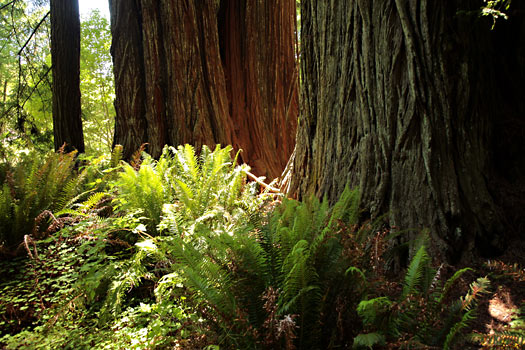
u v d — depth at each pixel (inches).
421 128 110.4
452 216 106.8
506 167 118.0
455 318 70.5
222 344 75.5
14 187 154.1
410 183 112.0
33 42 426.9
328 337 76.4
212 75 287.3
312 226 91.6
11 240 144.1
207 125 276.5
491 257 105.3
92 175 208.2
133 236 146.3
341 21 128.0
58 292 113.2
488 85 118.8
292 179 161.6
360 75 121.7
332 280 78.2
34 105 448.5
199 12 286.5
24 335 100.6
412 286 75.0
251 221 95.4
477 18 110.9
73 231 142.4
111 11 278.7
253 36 326.6
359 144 124.2
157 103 270.2
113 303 105.0
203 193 148.3
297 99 349.1
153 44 269.7
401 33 111.0
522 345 60.2
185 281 83.2
